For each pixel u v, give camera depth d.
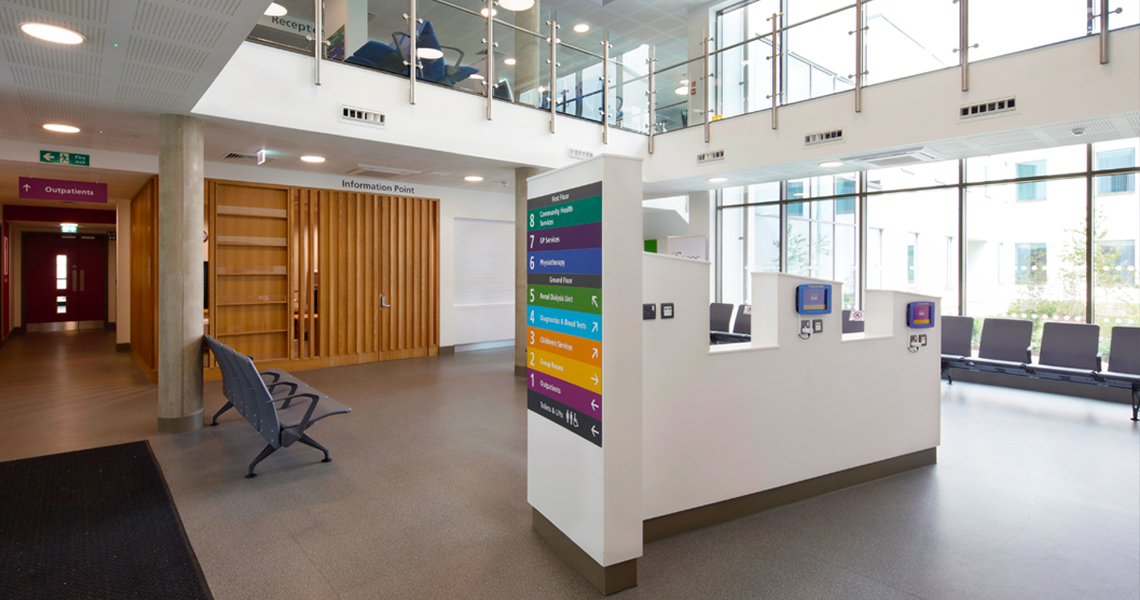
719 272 12.25
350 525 3.56
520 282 8.65
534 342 3.40
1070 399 7.19
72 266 15.77
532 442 3.44
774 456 3.88
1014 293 8.38
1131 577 2.98
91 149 7.06
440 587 2.85
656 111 9.73
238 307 8.64
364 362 9.95
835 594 2.80
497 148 7.74
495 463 4.74
